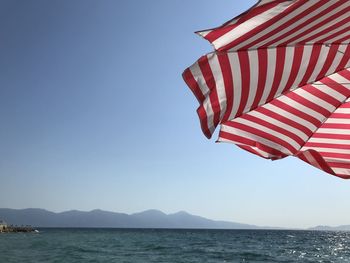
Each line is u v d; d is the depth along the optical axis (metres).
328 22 2.40
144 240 65.81
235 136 3.00
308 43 2.61
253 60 2.55
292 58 2.67
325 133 3.33
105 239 66.81
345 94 3.08
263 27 2.33
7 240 55.47
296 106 3.07
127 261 27.73
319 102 3.10
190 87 2.50
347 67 2.96
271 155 2.99
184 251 39.09
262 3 2.16
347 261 29.70
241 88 2.63
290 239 81.56
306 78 2.88
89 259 28.53
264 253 37.41
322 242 67.19
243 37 2.38
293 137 3.07
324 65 2.82
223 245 52.41
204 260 29.56
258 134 3.01
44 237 70.06
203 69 2.51
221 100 2.59
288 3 2.19
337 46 2.68
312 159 3.02
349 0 2.22
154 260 28.89
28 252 33.88
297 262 28.70
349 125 3.27
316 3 2.21
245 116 3.02
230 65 2.53
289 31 2.43
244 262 28.38
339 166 3.27
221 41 2.39
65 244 47.97
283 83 2.82
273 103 3.04
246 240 71.81
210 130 2.52
